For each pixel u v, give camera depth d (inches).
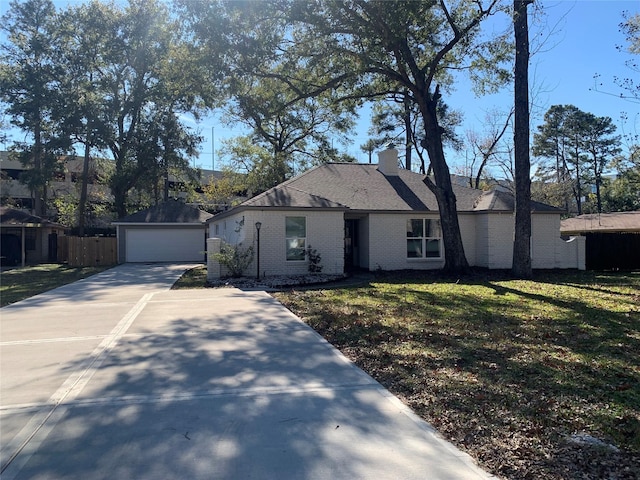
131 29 1224.2
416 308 399.9
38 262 1197.7
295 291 520.7
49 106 1157.7
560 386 197.8
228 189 1664.6
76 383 201.0
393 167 868.6
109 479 121.8
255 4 560.1
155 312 379.6
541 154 1902.1
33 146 1243.8
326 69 676.7
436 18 640.4
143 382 202.1
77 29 1212.5
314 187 780.6
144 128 1291.8
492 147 1343.5
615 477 124.0
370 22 582.9
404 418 163.3
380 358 243.4
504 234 778.8
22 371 219.1
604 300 445.7
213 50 579.5
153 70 1242.0
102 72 1277.1
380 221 753.6
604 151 1834.4
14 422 159.8
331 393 188.9
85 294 506.9
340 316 359.6
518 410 171.6
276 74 656.4
